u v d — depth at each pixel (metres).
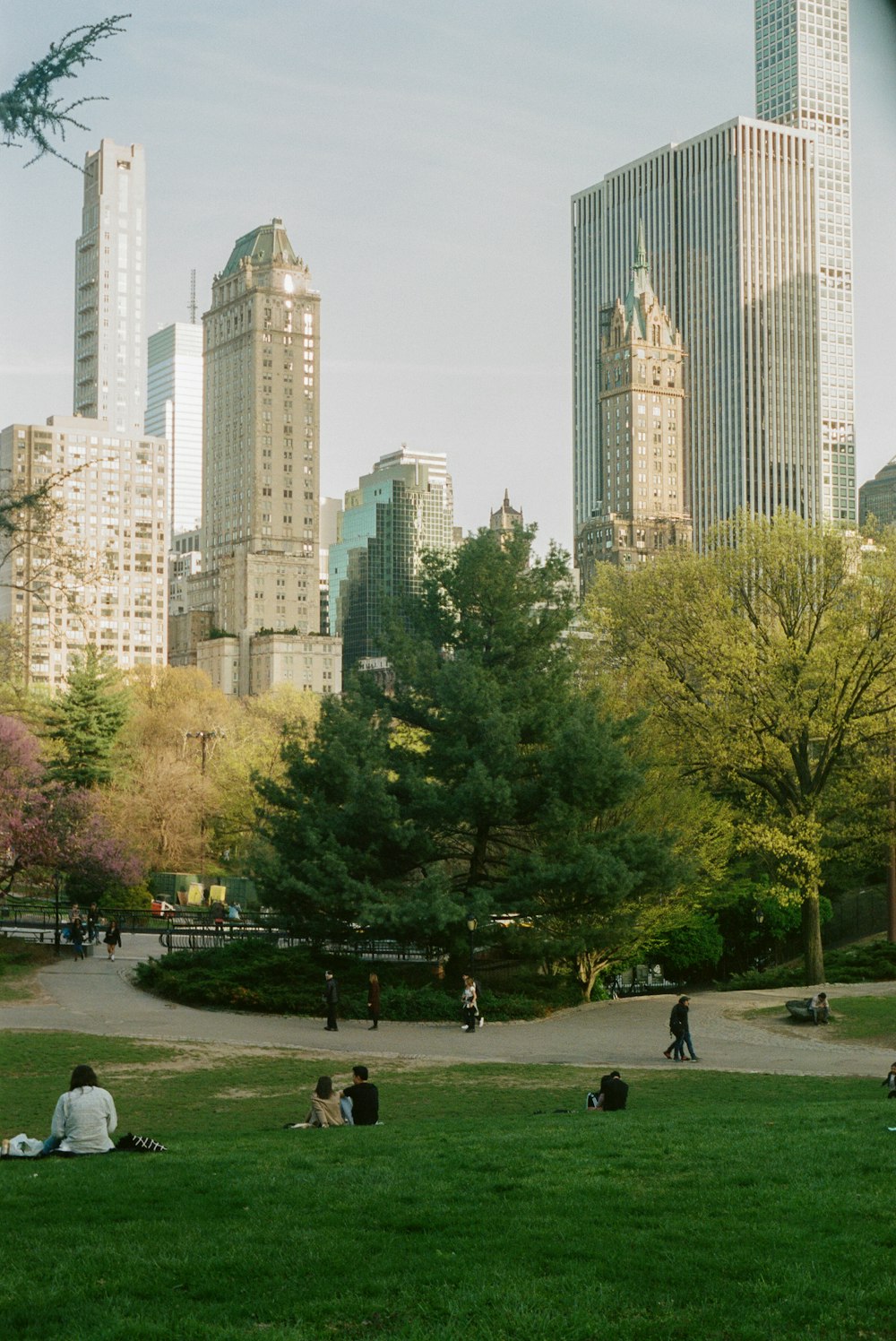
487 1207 13.20
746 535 52.78
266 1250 11.59
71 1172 15.50
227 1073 30.47
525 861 44.00
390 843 45.38
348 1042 36.53
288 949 46.81
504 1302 10.20
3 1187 14.46
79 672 89.12
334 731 47.22
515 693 46.72
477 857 46.88
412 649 48.25
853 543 51.66
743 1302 10.27
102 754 88.69
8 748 64.56
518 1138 18.61
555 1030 39.50
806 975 52.38
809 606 52.09
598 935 44.19
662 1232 12.19
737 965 64.50
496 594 48.47
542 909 44.25
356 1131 20.69
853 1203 13.28
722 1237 11.97
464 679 45.59
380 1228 12.45
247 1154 17.39
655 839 44.69
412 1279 10.77
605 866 42.59
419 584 50.66
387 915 41.94
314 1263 11.24
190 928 67.62
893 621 49.50
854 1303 10.20
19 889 92.12
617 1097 24.20
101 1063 31.38
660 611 52.53
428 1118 24.62
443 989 44.69
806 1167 15.38
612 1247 11.68
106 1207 13.30
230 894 91.19
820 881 52.41
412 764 47.09
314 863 44.25
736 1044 36.62
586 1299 10.30
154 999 44.78
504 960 48.62
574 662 50.09
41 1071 29.94
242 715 124.38
